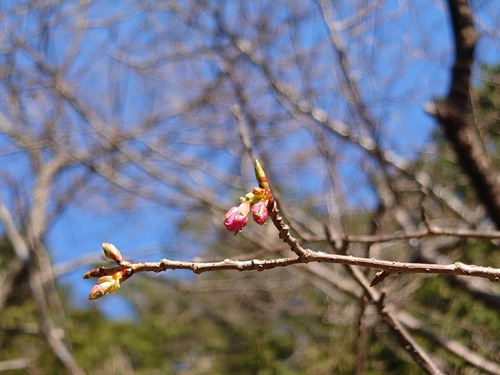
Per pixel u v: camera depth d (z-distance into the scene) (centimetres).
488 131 107
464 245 96
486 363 71
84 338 125
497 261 95
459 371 82
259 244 90
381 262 43
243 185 122
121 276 43
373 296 58
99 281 43
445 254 97
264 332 119
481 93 108
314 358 102
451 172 109
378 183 96
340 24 106
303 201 120
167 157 122
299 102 107
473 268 43
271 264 43
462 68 82
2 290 121
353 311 99
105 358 125
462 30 82
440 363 82
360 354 64
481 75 107
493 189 81
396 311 81
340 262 43
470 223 97
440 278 93
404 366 88
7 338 119
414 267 43
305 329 115
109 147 125
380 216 93
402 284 100
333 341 103
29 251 114
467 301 91
